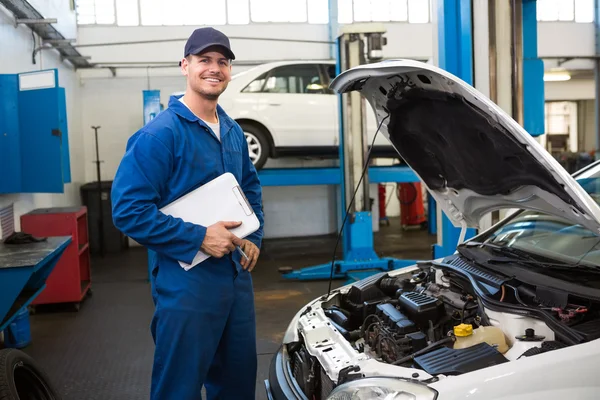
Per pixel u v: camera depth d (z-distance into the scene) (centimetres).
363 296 271
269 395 225
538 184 203
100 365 415
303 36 1063
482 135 206
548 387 165
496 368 170
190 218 227
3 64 583
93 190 927
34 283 404
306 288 647
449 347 196
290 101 741
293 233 1091
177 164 229
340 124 693
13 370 256
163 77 1026
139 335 488
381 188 1177
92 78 1012
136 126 1028
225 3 1034
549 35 1177
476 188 249
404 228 1116
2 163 531
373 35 631
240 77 738
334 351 209
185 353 229
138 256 905
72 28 896
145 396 358
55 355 439
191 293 227
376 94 244
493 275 236
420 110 228
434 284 261
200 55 231
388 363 202
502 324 206
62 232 570
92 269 804
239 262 243
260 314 545
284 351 244
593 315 197
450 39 445
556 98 1383
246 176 269
